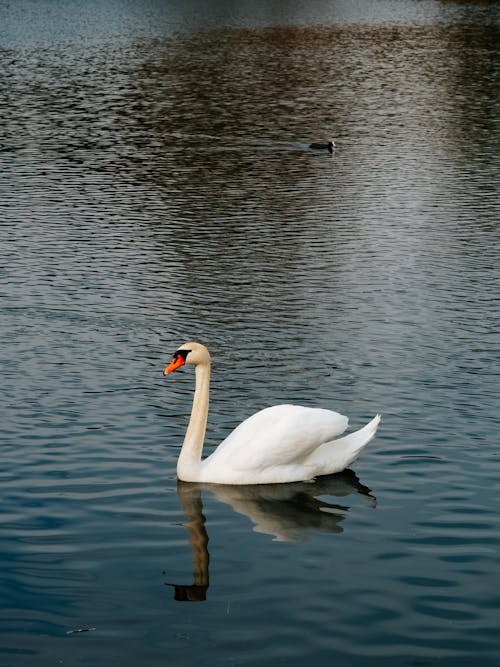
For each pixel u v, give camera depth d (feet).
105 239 87.10
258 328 63.41
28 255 80.89
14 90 175.11
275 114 160.15
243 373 54.65
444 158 127.95
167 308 67.46
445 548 35.47
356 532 36.76
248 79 196.54
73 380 53.01
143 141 136.67
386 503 39.27
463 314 66.90
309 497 39.86
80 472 41.65
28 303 67.62
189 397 50.75
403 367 55.88
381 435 46.03
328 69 213.25
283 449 41.16
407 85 192.54
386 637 29.78
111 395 50.83
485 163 124.77
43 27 290.35
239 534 36.55
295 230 91.91
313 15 341.00
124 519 37.55
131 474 41.63
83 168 118.52
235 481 40.93
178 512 38.32
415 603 31.71
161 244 85.81
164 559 34.55
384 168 121.80
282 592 32.37
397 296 71.26
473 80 199.62
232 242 87.20
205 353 41.19
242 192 108.37
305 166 123.13
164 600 31.83
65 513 37.86
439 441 45.39
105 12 340.18
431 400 50.65
